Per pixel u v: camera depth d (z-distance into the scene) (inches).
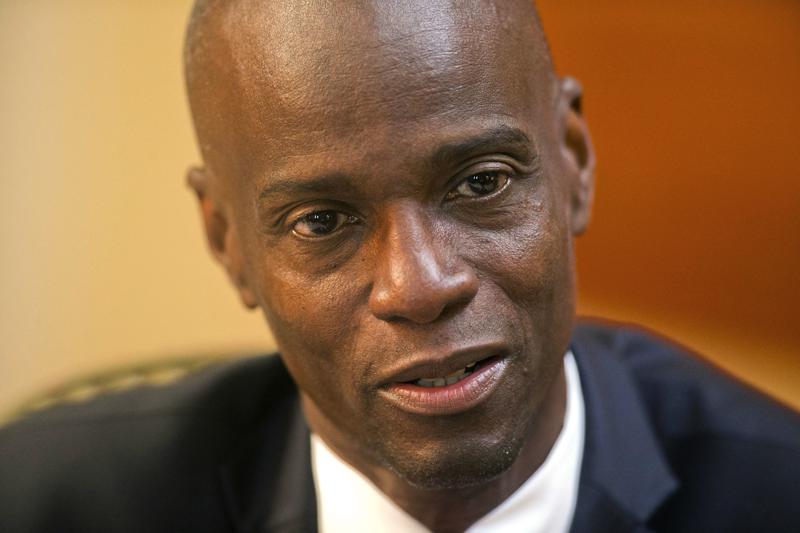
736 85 192.9
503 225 64.4
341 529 79.5
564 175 71.9
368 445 70.8
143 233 180.7
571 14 197.2
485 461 66.0
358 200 62.2
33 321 178.2
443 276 61.3
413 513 77.0
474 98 61.7
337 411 71.2
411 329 62.9
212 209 79.2
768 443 87.4
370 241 64.0
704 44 193.3
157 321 181.5
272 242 66.6
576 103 80.1
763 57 191.6
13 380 176.2
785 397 177.5
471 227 64.0
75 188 178.5
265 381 92.6
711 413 90.6
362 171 60.8
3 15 175.3
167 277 181.6
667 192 195.2
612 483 81.0
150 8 178.5
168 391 98.0
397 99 60.2
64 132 177.3
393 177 60.9
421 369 63.3
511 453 67.0
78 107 177.5
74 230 178.9
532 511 78.1
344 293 64.9
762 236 192.1
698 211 194.4
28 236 178.1
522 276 64.8
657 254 196.7
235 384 93.9
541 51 69.7
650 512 81.5
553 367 69.8
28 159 176.9
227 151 67.8
